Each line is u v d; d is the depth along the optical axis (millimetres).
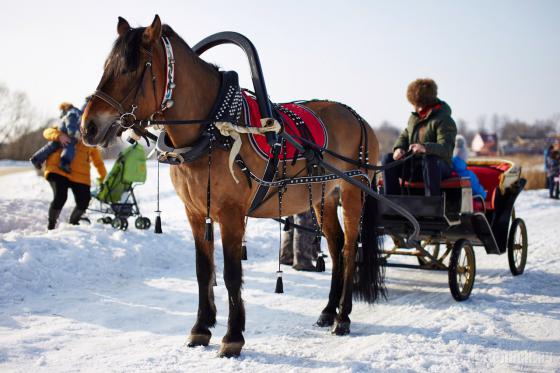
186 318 5207
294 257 7512
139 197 14617
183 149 4062
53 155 8062
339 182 5398
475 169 7285
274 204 4742
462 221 6105
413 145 5961
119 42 3859
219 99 4227
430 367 4039
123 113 3822
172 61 4008
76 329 4723
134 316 5188
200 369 3963
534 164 30906
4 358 3965
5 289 5469
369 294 5406
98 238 7227
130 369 3904
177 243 8016
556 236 9977
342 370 3939
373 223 5457
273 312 5539
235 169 4180
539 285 6664
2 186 17391
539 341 4660
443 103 6406
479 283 6758
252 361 4160
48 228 8148
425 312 5570
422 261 7715
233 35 4547
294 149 4668
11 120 44125
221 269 7332
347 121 5488
